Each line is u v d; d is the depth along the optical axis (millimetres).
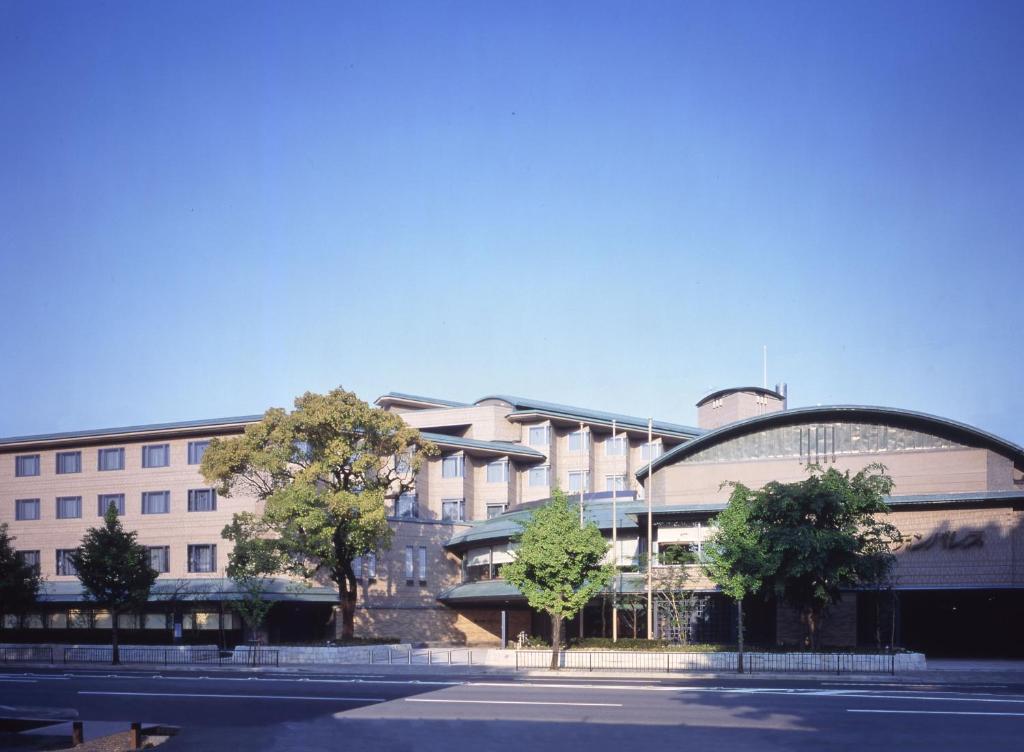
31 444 74188
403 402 99312
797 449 59344
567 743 23422
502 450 85125
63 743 24812
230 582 66375
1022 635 59938
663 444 98750
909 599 59469
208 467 56312
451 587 71812
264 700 33219
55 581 72688
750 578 43375
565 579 45844
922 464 56312
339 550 57000
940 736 23953
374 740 24438
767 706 29562
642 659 46000
